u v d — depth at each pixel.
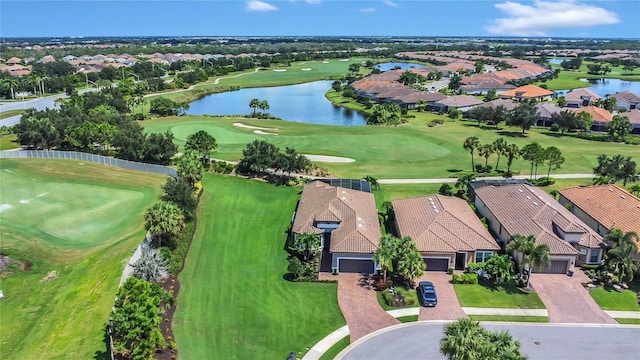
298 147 99.44
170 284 45.72
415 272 44.69
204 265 50.44
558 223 52.53
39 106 149.50
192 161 70.38
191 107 158.25
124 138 86.81
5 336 39.28
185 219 59.03
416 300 44.81
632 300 45.19
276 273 49.31
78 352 36.75
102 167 81.88
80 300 43.53
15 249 52.12
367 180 73.69
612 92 194.12
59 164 82.50
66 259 51.09
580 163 88.69
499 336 29.61
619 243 47.22
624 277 48.22
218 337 38.94
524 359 27.91
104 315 40.84
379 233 53.41
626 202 57.75
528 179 78.19
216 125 119.44
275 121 128.25
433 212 55.22
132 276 42.62
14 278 47.62
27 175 76.06
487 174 81.00
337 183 69.12
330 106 162.75
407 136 110.31
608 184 65.75
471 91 185.88
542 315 42.78
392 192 72.69
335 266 49.38
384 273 47.00
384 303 44.38
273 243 55.81
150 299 35.31
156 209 50.06
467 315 42.59
